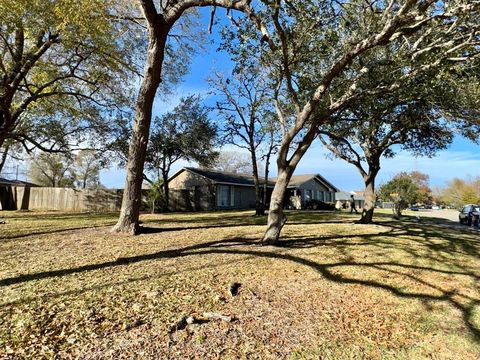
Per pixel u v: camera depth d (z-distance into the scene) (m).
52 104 13.97
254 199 32.09
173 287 4.77
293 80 9.52
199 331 3.55
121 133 17.61
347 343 3.61
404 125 12.20
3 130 12.04
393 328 4.11
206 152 22.84
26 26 9.55
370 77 8.73
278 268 6.10
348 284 5.57
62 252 6.66
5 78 11.17
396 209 22.11
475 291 5.67
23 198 25.95
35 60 11.22
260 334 3.62
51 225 11.35
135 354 3.02
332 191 44.22
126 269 5.52
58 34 10.72
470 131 11.34
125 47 12.77
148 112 9.06
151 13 8.14
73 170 45.75
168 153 22.36
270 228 8.14
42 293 4.28
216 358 3.07
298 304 4.57
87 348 3.06
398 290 5.46
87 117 15.24
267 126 16.83
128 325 3.53
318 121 8.01
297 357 3.22
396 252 8.09
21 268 5.41
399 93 9.50
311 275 5.86
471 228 17.16
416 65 7.47
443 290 5.63
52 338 3.19
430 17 5.85
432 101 9.55
